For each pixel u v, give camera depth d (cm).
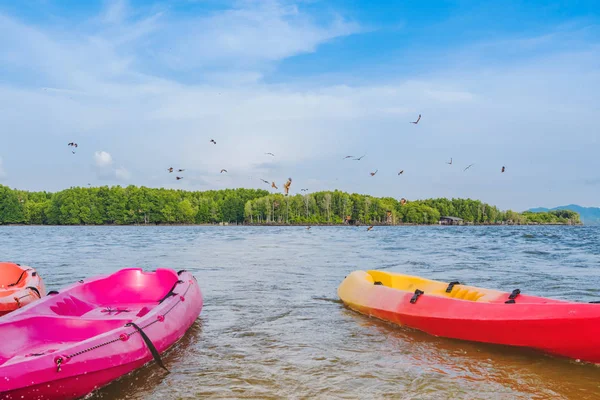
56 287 1292
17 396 465
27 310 669
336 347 736
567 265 1900
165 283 974
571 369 635
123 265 1914
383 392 562
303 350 721
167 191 15912
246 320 905
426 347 735
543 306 661
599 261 2080
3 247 3272
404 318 832
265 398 545
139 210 14100
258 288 1269
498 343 706
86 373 518
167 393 560
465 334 740
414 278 1036
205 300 1098
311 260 2131
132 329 615
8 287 992
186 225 14162
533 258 2238
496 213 18962
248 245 3469
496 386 579
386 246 3309
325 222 14712
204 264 1938
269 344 752
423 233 6538
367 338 784
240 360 675
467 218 18025
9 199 13075
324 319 913
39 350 601
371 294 951
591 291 1224
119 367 562
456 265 1900
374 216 15450
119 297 950
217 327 854
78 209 13588
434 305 797
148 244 3644
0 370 458
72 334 636
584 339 615
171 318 724
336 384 587
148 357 615
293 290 1237
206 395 555
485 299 827
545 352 670
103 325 641
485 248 3028
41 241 4222
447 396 550
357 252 2670
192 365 654
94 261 2106
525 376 609
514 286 1315
